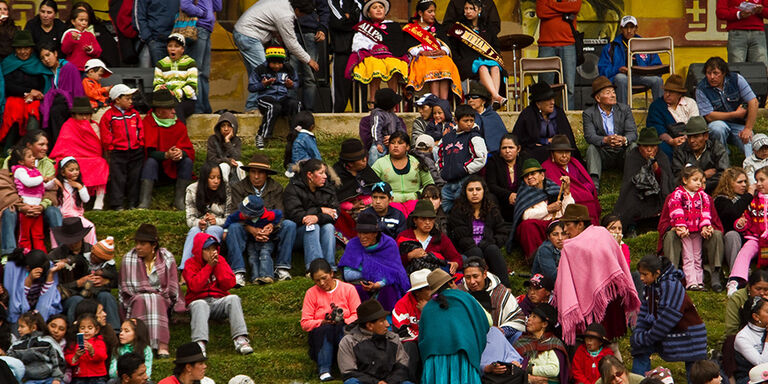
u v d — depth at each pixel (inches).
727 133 987.9
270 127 970.7
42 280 719.7
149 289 724.0
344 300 719.7
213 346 737.0
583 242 702.5
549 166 886.4
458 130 883.4
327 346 690.8
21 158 805.9
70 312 706.2
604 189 965.2
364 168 855.1
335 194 831.1
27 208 792.3
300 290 776.9
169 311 743.1
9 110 923.4
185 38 997.8
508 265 842.2
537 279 724.0
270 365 705.6
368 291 739.4
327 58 1088.8
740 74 1063.6
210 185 816.9
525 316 711.1
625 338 767.1
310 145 894.4
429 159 892.0
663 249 828.6
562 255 709.3
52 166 826.8
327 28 1063.6
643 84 1108.5
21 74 932.0
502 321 703.1
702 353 686.5
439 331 660.7
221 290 740.7
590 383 681.6
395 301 739.4
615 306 708.0
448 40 1049.5
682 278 703.1
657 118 976.9
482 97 940.6
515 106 1087.6
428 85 1032.2
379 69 1015.0
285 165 900.0
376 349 666.8
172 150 873.5
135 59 1054.4
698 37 1254.3
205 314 714.8
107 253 737.0
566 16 1101.7
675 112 981.2
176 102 964.0
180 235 839.7
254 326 743.7
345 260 746.2
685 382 728.3
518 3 1245.1
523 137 939.3
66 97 922.1
